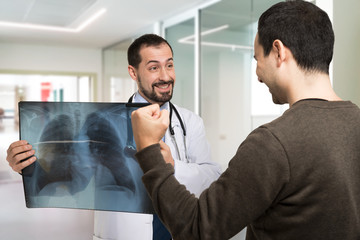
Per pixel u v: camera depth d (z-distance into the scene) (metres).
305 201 0.50
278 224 0.54
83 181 0.86
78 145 0.86
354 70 2.28
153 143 0.57
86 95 7.12
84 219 2.45
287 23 0.56
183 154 1.13
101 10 3.97
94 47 6.45
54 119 0.87
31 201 0.88
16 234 2.13
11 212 2.60
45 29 4.96
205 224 0.51
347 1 2.22
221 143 3.35
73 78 8.34
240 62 3.08
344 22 2.21
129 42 5.49
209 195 0.52
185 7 3.83
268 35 0.58
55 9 3.95
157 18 4.32
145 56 1.10
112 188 0.85
